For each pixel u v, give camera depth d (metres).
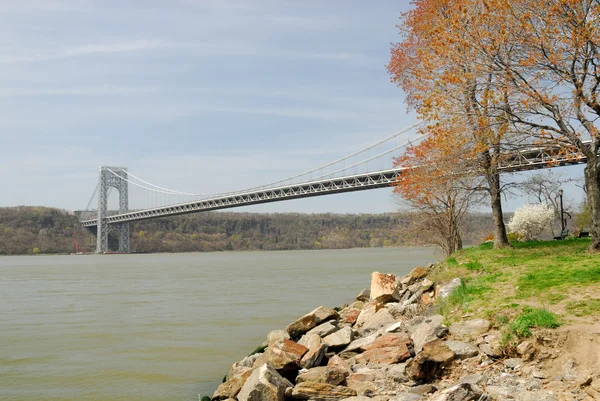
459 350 9.35
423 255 104.00
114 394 14.55
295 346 11.67
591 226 16.08
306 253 151.00
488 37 16.42
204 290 42.34
